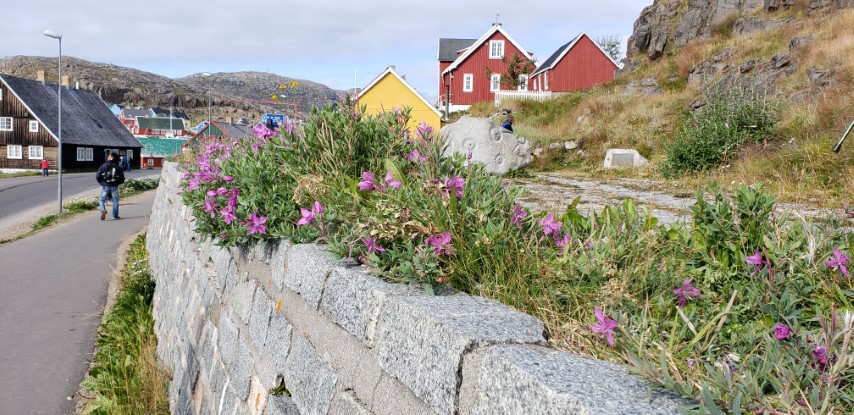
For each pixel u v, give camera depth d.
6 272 13.62
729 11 34.03
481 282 2.80
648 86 28.94
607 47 63.06
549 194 9.77
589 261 2.81
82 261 14.73
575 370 1.72
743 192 3.16
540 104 34.47
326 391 2.98
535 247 2.91
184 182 5.77
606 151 20.05
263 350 3.99
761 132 14.42
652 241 3.02
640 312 2.53
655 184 12.53
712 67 26.14
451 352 2.04
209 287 5.86
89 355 8.94
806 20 26.72
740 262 2.96
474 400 1.90
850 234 3.22
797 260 2.81
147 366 7.51
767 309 2.45
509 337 2.03
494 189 3.39
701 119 16.52
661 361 1.60
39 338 9.59
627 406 1.47
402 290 2.66
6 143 69.00
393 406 2.38
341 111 4.44
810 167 10.87
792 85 19.66
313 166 4.29
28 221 24.28
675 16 38.03
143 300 10.91
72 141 69.38
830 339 1.83
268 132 4.70
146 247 15.75
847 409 1.75
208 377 5.33
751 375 1.77
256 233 4.24
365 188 3.46
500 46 53.88
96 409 7.05
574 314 2.51
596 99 27.69
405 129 4.46
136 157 81.38
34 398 7.61
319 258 3.34
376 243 3.10
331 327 3.08
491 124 17.64
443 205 3.01
